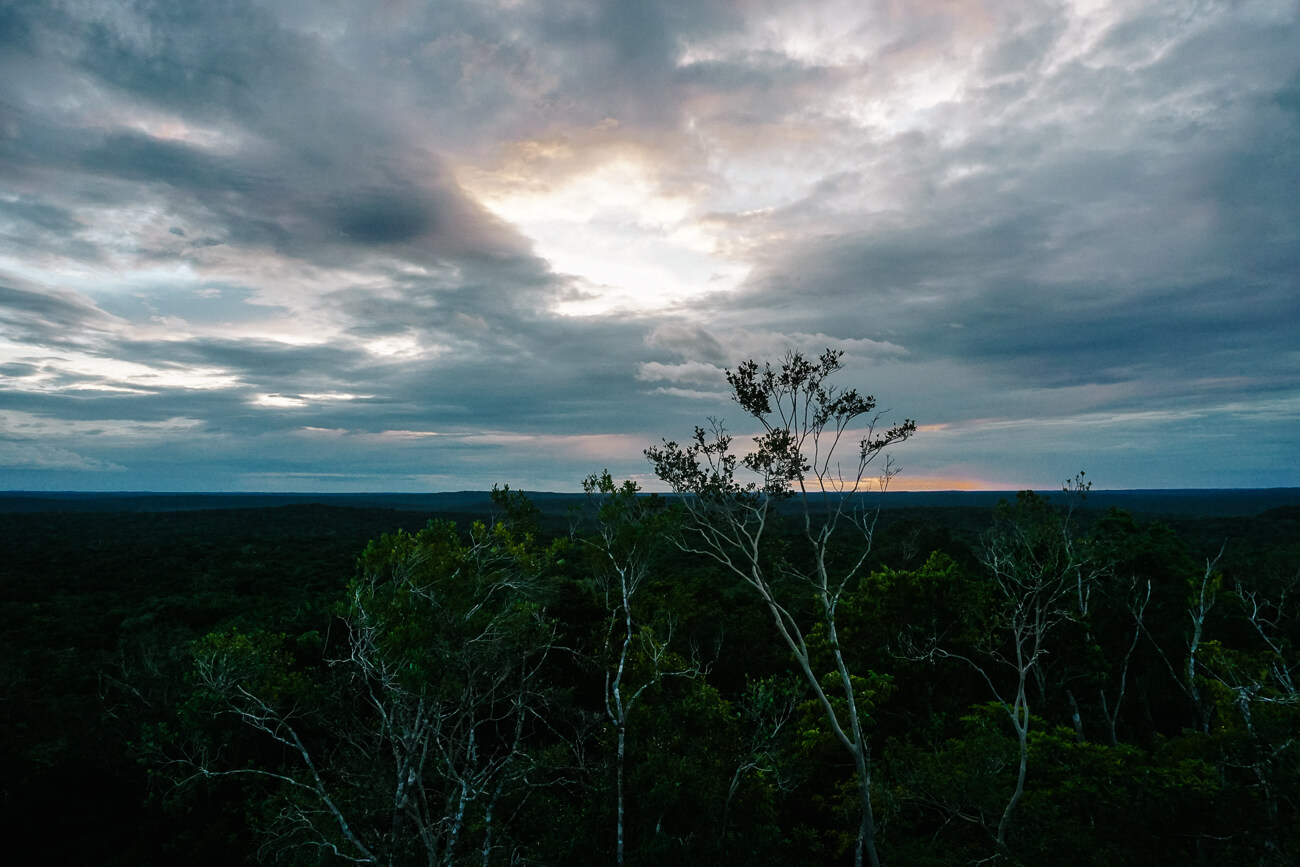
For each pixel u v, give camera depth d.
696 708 21.75
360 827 19.36
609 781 19.97
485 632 18.91
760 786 21.69
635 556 23.89
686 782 19.05
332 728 21.42
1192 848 15.71
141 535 122.31
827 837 27.22
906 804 22.47
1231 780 17.59
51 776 27.14
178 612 53.75
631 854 18.09
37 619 52.38
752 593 42.62
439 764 19.53
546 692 22.66
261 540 117.81
